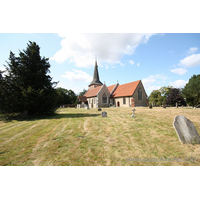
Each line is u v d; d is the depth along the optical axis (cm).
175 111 1619
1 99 1233
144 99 3703
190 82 2205
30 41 1591
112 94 4325
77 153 440
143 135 636
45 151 462
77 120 1157
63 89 7912
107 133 686
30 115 1495
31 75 1421
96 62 5322
